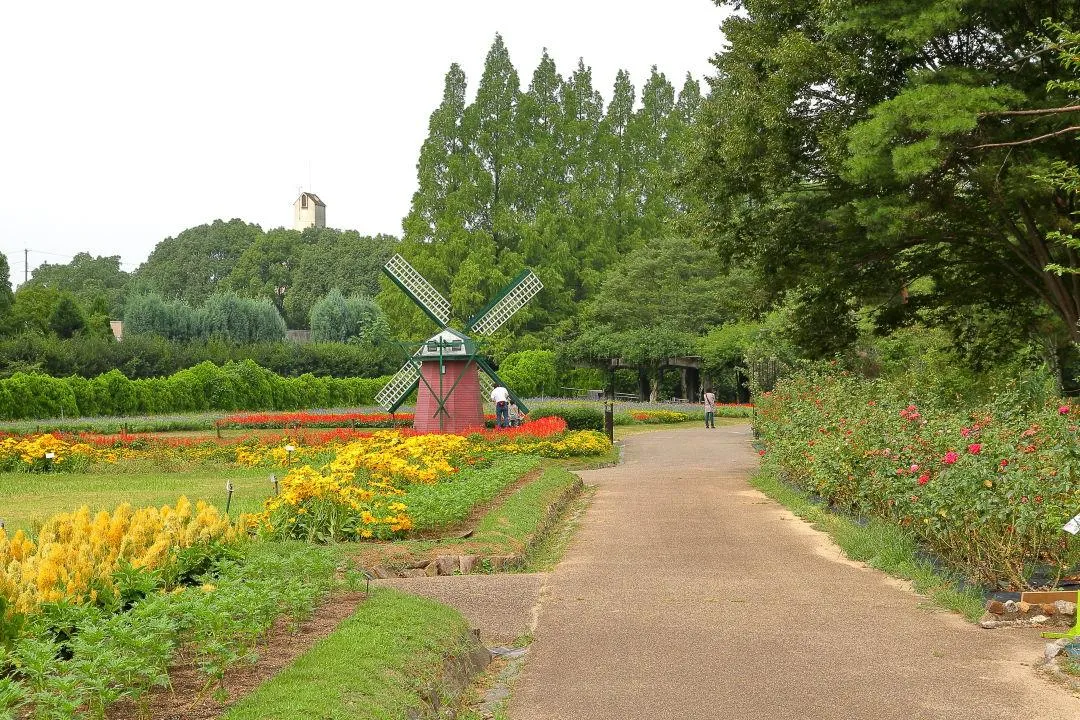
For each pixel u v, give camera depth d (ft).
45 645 15.17
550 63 237.45
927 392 61.00
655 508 49.47
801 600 27.68
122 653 15.87
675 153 232.32
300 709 15.61
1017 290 67.31
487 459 67.82
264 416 125.08
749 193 64.08
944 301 69.67
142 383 148.77
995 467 28.02
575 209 232.53
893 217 51.83
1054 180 42.45
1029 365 74.23
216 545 25.91
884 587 29.45
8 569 20.59
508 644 23.98
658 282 194.18
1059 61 50.03
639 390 202.49
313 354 212.43
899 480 34.91
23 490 57.82
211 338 222.07
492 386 107.04
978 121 49.47
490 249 217.97
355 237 345.72
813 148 59.72
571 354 199.11
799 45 53.93
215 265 373.20
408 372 113.09
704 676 20.57
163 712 15.81
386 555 33.60
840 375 74.08
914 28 48.70
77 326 203.10
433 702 18.51
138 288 285.23
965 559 30.89
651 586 29.94
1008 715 17.89
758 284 66.90
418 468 48.80
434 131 224.33
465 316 212.02
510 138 229.25
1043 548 29.35
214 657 17.22
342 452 42.19
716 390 190.39
